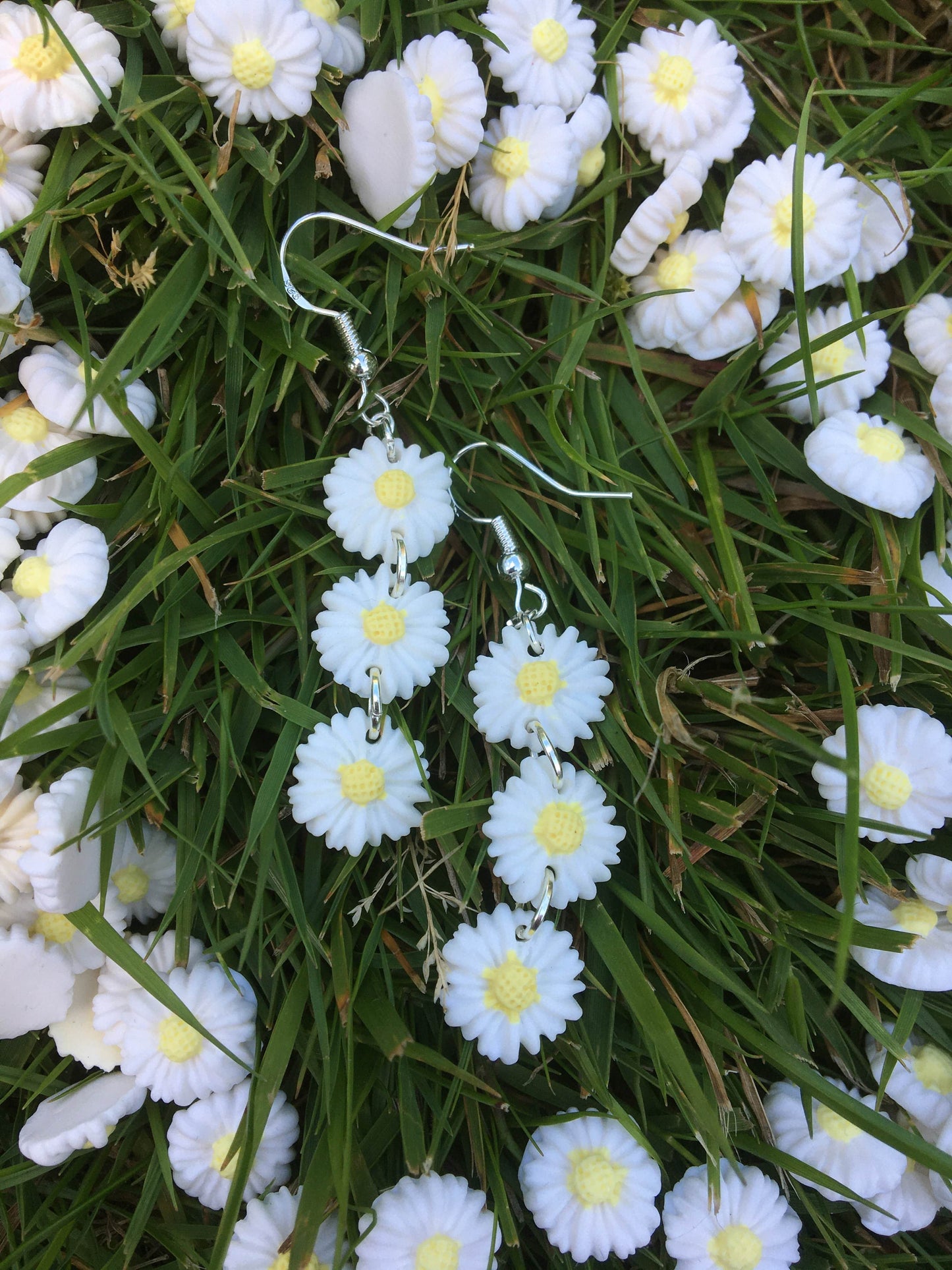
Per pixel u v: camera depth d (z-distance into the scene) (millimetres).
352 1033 95
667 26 111
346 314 101
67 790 92
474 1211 95
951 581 110
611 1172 97
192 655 103
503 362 108
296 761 101
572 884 99
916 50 116
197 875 100
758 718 94
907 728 102
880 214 111
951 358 110
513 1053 96
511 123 103
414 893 102
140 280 96
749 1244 99
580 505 108
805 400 110
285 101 96
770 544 114
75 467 98
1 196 97
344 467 100
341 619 99
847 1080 107
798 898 108
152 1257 105
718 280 106
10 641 93
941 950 103
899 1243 107
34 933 97
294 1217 96
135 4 98
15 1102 106
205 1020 97
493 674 101
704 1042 99
